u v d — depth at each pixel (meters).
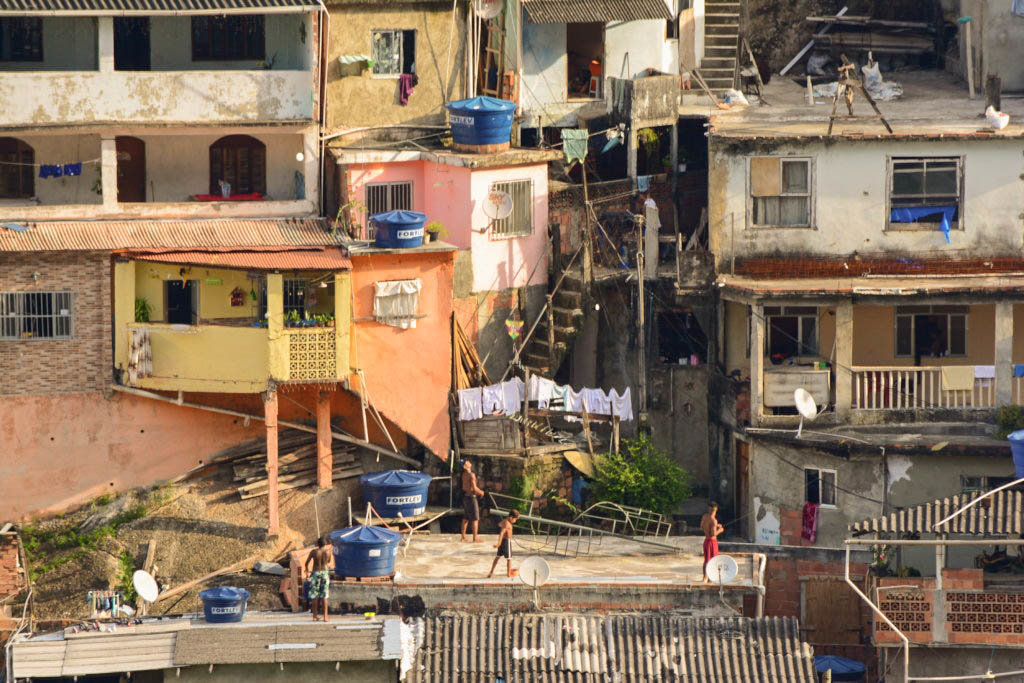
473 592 111.94
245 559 117.69
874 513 121.69
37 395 119.44
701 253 127.75
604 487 122.44
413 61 129.38
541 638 107.25
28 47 124.12
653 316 129.75
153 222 121.88
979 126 127.62
